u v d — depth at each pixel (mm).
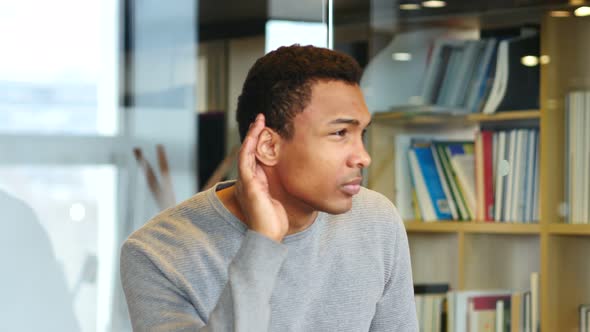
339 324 1661
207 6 4152
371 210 1702
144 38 4043
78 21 3832
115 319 3674
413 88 2844
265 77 1523
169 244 1611
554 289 2797
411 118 2842
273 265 1462
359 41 2812
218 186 1686
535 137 2803
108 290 3697
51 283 3600
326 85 1487
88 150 3809
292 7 4027
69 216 3695
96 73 3863
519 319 2828
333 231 1646
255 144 1510
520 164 2818
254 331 1434
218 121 4191
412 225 2873
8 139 3668
